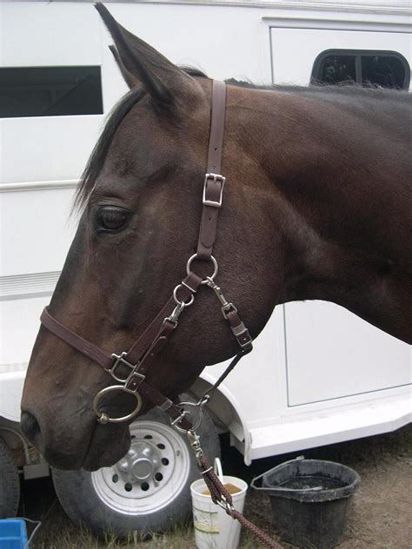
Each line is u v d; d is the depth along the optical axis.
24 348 2.93
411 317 1.61
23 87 3.34
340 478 3.24
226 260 1.42
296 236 1.51
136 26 2.97
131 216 1.40
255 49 3.13
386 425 3.40
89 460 1.50
